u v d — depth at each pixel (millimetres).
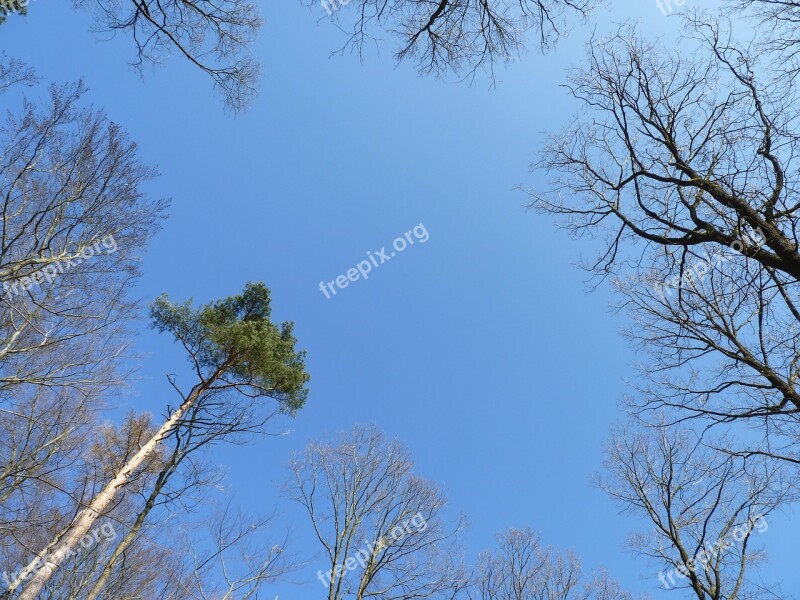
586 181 7211
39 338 9539
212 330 12695
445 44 6355
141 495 11367
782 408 5664
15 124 7441
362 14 6102
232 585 9656
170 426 11430
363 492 12359
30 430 9688
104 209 8461
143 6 6484
